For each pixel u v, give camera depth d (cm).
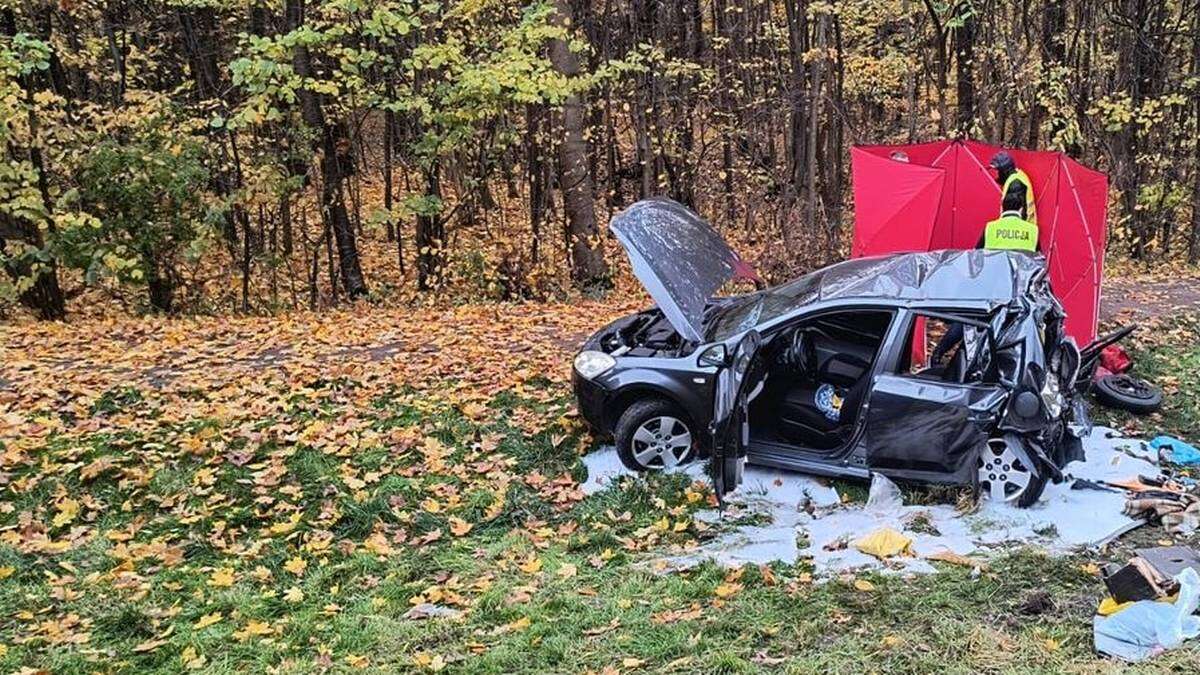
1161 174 1627
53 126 1156
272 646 429
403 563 523
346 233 1422
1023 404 530
